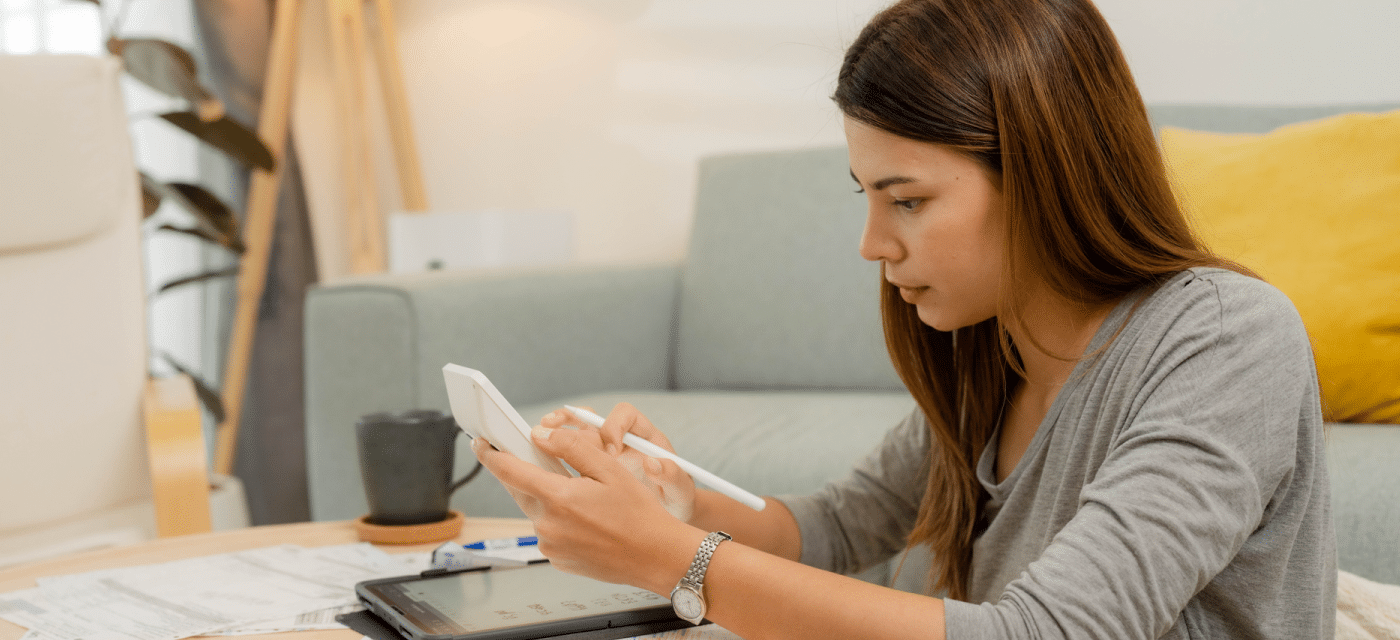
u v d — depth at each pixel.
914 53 0.63
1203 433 0.57
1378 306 1.23
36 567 0.87
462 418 0.66
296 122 2.92
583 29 2.68
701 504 0.79
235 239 2.25
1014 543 0.75
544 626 0.63
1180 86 1.95
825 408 1.61
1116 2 1.99
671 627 0.66
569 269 2.01
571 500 0.60
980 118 0.62
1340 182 1.32
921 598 0.58
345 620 0.68
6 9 2.52
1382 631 0.86
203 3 2.63
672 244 2.59
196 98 2.13
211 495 1.88
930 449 0.89
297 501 2.73
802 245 2.02
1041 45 0.63
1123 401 0.64
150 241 2.69
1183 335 0.61
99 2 2.19
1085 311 0.69
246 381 2.67
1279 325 0.60
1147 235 0.65
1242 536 0.57
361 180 3.03
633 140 2.63
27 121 1.50
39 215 1.50
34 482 1.50
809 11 2.33
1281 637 0.64
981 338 0.79
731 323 2.07
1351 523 1.04
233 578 0.79
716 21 2.47
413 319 1.64
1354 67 1.80
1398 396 1.23
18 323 1.50
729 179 2.17
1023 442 0.79
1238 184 1.38
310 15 2.97
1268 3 1.86
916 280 0.67
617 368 2.08
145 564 0.86
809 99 2.34
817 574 0.59
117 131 1.61
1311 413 0.62
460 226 2.35
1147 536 0.55
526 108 2.80
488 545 0.87
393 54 2.78
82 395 1.54
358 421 0.94
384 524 0.94
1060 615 0.55
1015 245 0.63
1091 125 0.64
